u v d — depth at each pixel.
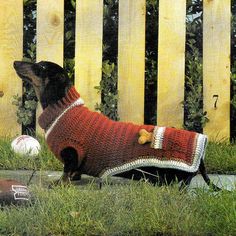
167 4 3.08
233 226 1.93
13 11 3.10
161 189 2.22
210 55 3.10
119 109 3.11
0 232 1.94
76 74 3.10
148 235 1.94
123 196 2.15
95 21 3.09
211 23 3.09
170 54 3.09
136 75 3.10
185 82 3.16
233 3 3.23
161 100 3.10
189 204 2.11
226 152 2.83
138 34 3.09
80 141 2.35
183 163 2.29
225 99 3.11
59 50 3.10
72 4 3.22
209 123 3.12
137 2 3.08
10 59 3.11
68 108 2.37
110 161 2.34
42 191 2.20
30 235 1.93
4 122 3.12
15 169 2.68
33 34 3.24
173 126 3.11
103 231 1.94
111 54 3.23
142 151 2.32
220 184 2.48
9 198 2.11
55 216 1.99
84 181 2.46
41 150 2.78
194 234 1.94
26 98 3.13
